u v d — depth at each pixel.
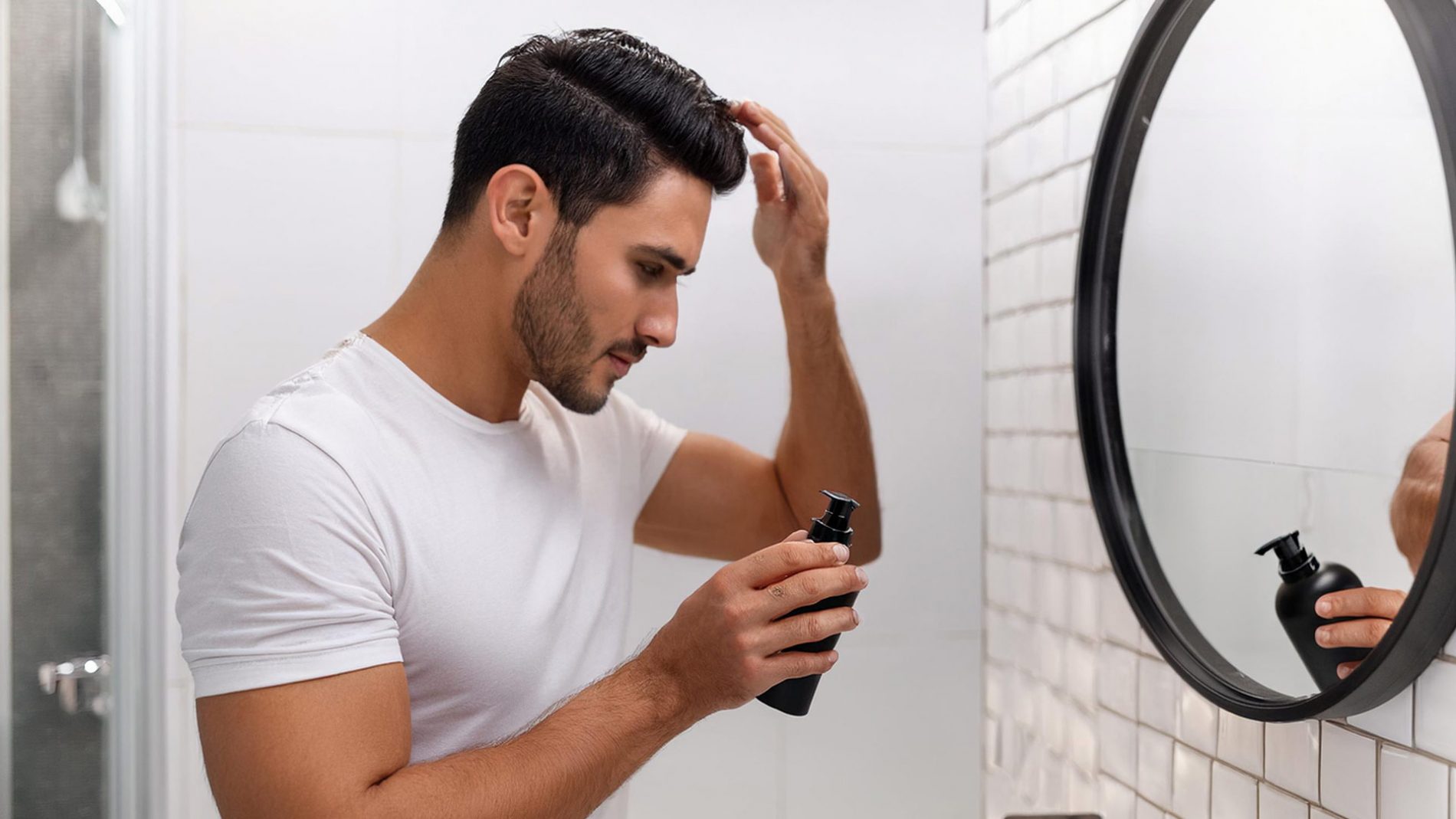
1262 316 0.87
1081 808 1.22
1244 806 0.91
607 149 0.80
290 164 1.33
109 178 1.15
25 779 0.93
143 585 1.24
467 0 1.37
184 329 1.31
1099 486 1.11
